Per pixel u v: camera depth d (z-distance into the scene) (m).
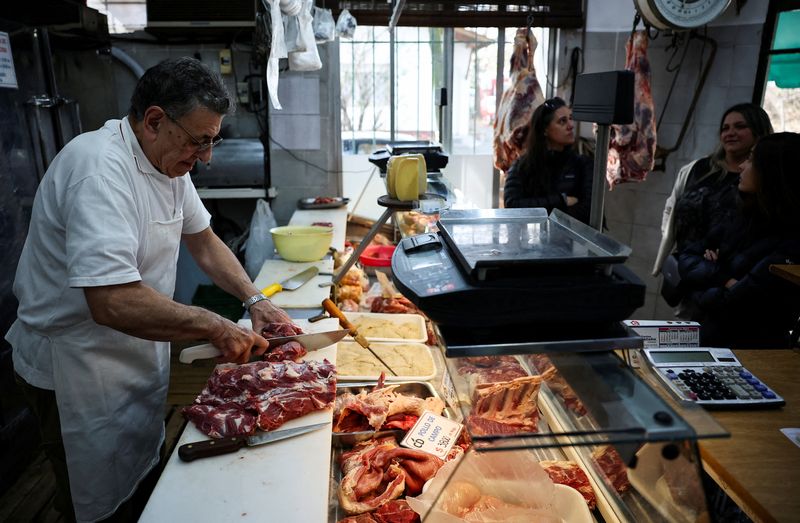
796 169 2.18
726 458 1.26
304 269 2.76
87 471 1.74
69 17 3.08
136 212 1.52
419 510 1.25
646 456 1.04
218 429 1.36
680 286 2.67
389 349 2.15
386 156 2.75
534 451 1.51
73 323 1.62
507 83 4.06
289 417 1.42
